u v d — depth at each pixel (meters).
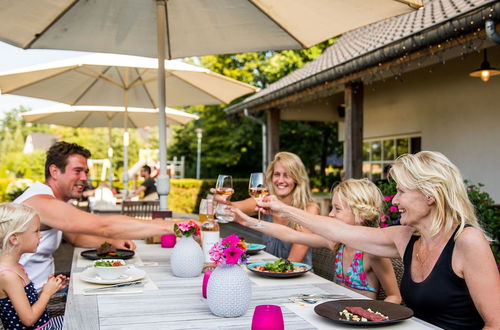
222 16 3.76
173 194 15.88
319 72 6.90
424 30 4.84
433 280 1.85
